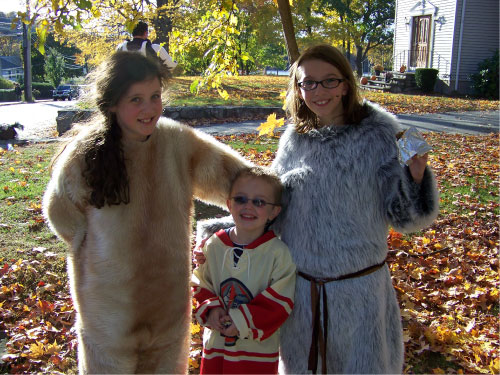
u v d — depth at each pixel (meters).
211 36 5.12
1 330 3.67
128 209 2.04
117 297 2.06
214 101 15.63
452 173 7.98
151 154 2.10
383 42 50.16
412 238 5.43
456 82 23.14
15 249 5.00
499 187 7.21
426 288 4.39
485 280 4.48
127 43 6.45
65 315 3.81
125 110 1.98
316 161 2.19
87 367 2.18
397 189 2.05
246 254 2.27
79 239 2.14
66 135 2.19
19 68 87.75
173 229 2.13
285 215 2.30
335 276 2.13
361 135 2.14
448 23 23.08
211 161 2.28
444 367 3.29
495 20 22.80
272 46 54.59
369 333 2.11
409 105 17.80
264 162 8.23
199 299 2.34
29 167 8.85
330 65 2.17
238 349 2.22
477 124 13.67
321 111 2.23
